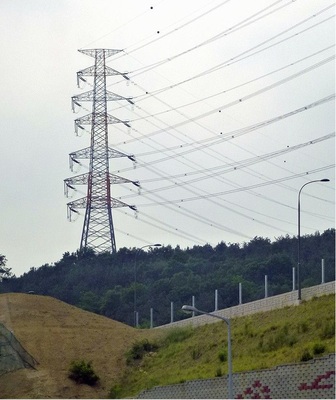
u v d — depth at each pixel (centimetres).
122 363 8800
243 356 7406
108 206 13850
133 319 13238
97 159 13662
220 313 8950
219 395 6619
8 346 8719
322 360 5931
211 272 14950
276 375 6219
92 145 13625
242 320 8406
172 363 8256
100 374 8594
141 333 9594
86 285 15288
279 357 6881
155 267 15350
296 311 7769
